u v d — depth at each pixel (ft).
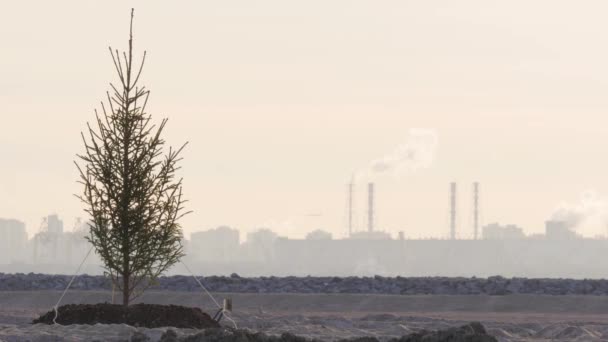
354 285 541.34
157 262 295.07
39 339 252.01
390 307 452.76
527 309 447.42
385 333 302.04
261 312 406.62
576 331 309.83
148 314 285.64
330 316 393.70
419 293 521.65
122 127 290.76
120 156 290.15
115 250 291.38
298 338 237.04
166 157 293.84
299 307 451.94
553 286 529.86
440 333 228.63
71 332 262.88
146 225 290.97
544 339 300.40
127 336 255.09
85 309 287.89
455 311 444.14
